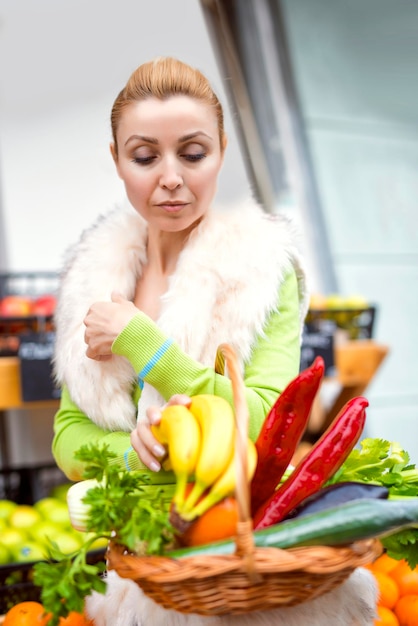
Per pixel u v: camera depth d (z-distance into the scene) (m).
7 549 1.82
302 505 0.97
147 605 1.04
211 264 1.22
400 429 3.51
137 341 1.13
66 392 1.36
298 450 2.68
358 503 0.90
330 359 2.53
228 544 0.89
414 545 1.14
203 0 3.60
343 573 0.92
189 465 0.90
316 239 3.53
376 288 3.60
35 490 2.39
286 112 3.62
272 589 0.87
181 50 3.56
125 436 1.23
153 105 1.13
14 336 2.33
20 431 2.81
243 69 3.61
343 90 3.75
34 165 3.52
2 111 3.48
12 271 3.47
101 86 3.54
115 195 3.54
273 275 1.22
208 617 0.99
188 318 1.19
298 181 3.58
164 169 1.14
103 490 0.94
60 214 3.56
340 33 3.79
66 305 1.34
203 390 1.11
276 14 3.68
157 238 1.31
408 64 3.85
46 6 3.50
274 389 1.17
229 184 1.32
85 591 0.94
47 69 3.54
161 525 0.90
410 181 3.80
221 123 1.20
